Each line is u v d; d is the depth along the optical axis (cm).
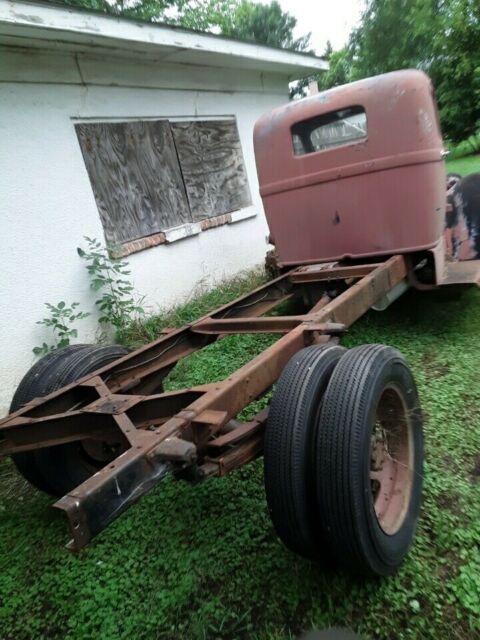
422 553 226
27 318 496
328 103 400
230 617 210
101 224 575
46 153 515
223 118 773
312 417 204
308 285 444
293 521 198
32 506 323
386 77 379
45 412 267
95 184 570
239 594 220
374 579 212
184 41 594
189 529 266
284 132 428
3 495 342
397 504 226
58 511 308
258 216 839
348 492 188
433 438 305
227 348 495
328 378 217
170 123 672
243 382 221
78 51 539
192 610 218
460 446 296
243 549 245
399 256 402
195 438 193
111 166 589
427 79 383
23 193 495
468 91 1398
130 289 553
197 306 630
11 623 231
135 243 605
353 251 430
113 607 226
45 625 226
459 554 222
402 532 219
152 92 643
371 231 416
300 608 210
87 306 555
